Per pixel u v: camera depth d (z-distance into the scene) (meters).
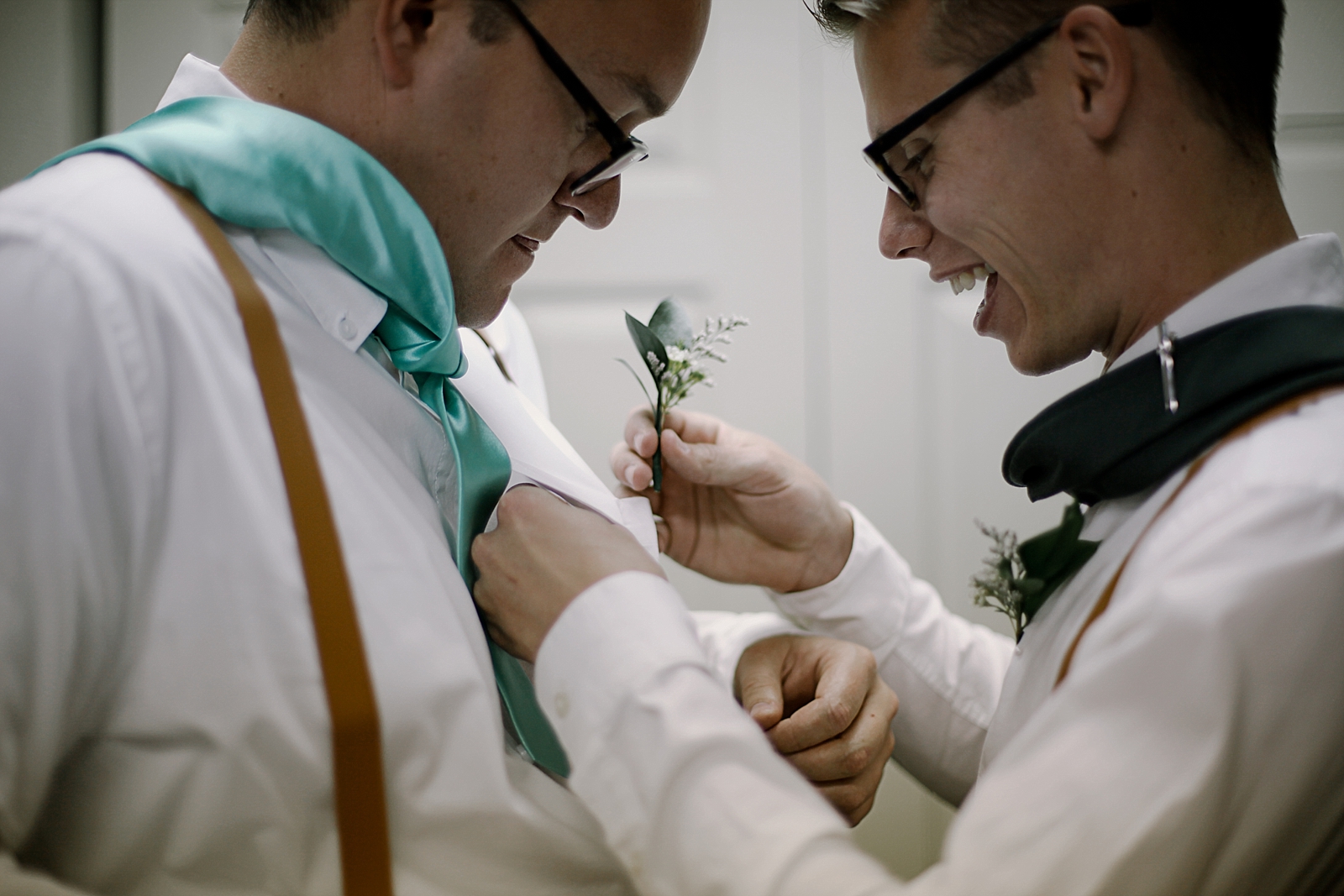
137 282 0.65
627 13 0.75
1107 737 0.60
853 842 0.65
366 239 0.73
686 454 0.98
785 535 1.03
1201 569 0.61
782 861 0.62
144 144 0.69
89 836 0.66
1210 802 0.58
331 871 0.66
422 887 0.68
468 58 0.74
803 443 1.46
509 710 0.77
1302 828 0.61
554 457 0.90
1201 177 0.72
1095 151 0.73
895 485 1.46
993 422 1.45
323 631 0.65
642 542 0.91
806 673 0.96
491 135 0.76
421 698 0.67
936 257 0.85
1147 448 0.71
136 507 0.63
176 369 0.65
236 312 0.67
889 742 0.93
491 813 0.69
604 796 0.68
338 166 0.72
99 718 0.65
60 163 0.70
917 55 0.77
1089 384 0.74
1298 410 0.66
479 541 0.77
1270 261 0.71
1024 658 0.77
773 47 1.42
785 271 1.44
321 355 0.71
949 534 1.47
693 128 1.44
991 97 0.74
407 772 0.67
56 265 0.63
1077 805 0.60
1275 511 0.61
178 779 0.65
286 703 0.64
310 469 0.66
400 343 0.76
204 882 0.66
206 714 0.64
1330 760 0.60
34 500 0.61
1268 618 0.59
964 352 1.45
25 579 0.61
